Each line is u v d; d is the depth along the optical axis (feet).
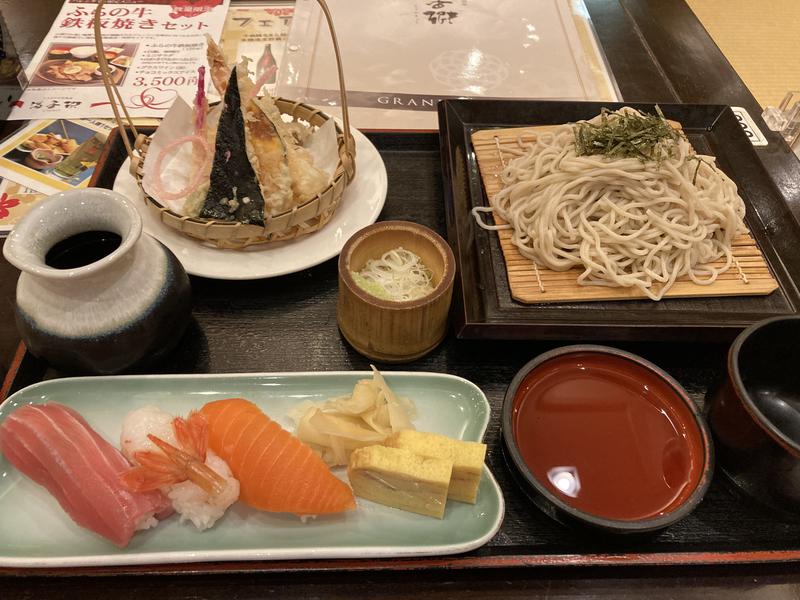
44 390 1.16
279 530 1.03
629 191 1.43
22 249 1.02
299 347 1.32
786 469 0.99
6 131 1.69
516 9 2.27
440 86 1.94
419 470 1.00
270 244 1.40
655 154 1.42
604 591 1.02
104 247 1.15
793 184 1.75
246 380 1.20
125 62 1.91
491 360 1.31
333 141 1.46
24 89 1.80
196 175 1.37
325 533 1.03
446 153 1.56
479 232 1.47
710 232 1.44
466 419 1.18
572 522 1.01
